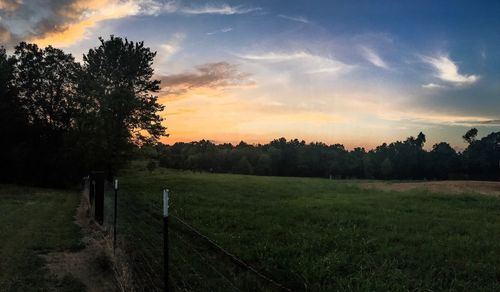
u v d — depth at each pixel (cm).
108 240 1051
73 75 4397
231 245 1211
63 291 829
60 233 1355
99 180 1515
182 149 15350
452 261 1056
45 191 3303
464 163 12269
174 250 1062
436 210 2139
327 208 2147
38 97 4431
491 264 1047
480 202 2597
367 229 1503
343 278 908
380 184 5050
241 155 13450
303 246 1187
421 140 12644
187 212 1905
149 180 4712
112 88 4191
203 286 813
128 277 768
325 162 12775
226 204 2288
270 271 945
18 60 4375
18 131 4353
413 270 990
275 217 1783
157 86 4469
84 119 4116
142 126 4253
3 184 4028
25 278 894
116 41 4247
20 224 1520
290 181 5038
